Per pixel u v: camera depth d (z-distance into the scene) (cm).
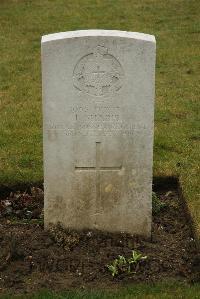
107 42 241
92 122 250
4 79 458
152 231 270
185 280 237
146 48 241
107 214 262
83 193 259
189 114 398
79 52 242
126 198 260
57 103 247
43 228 269
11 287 233
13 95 426
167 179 312
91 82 245
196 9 633
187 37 555
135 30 574
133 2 662
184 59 502
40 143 351
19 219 279
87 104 248
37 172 315
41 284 234
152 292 228
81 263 245
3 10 640
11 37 561
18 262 246
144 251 253
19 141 354
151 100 247
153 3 656
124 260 242
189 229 271
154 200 288
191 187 301
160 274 240
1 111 397
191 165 326
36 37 560
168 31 572
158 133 367
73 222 263
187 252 253
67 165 255
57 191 259
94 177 257
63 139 252
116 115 249
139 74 244
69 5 654
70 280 237
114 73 244
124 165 255
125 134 252
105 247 254
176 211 288
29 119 384
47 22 600
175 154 340
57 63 243
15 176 309
